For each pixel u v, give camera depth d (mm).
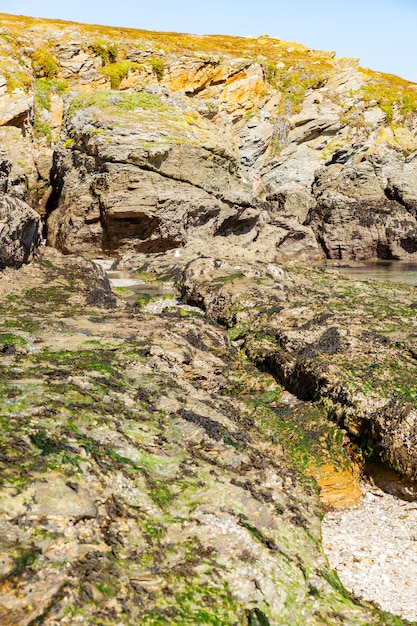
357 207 42594
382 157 48031
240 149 47375
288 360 12508
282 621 5660
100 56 42781
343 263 39781
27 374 8758
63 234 33062
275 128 48688
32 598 4664
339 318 14547
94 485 6207
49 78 41094
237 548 6219
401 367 11602
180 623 5109
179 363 11148
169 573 5629
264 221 39906
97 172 33250
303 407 11117
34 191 36688
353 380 10922
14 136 36062
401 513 8742
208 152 35844
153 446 7586
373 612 6230
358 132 50062
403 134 50906
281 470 8680
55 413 7477
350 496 9086
